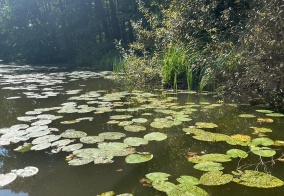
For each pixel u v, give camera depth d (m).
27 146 2.28
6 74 9.01
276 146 2.21
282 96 3.80
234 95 4.34
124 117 3.13
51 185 1.69
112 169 1.89
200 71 5.37
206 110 3.45
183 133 2.61
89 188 1.64
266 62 3.81
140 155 2.05
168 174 1.74
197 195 1.49
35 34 18.25
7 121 3.05
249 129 2.66
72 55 17.64
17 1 18.95
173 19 6.32
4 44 20.30
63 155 2.11
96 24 16.80
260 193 1.53
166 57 5.71
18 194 1.59
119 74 8.28
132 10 15.52
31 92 5.10
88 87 5.79
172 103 3.87
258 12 3.88
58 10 18.70
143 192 1.58
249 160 1.97
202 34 6.18
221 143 2.33
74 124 2.91
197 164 1.88
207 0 6.26
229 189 1.57
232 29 5.58
